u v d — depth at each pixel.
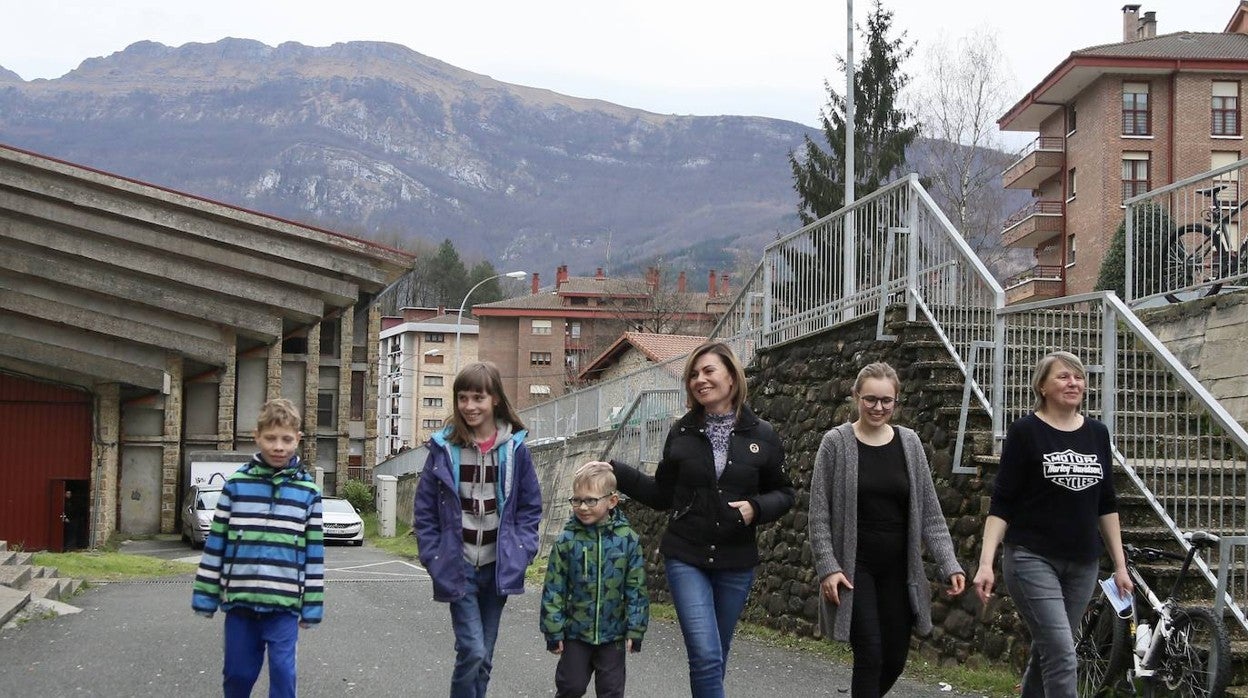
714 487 6.25
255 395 45.28
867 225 12.41
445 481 6.23
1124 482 8.45
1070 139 53.94
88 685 8.22
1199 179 12.30
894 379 6.37
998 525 6.31
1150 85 50.88
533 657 9.60
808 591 12.10
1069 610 6.25
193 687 8.16
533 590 17.19
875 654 6.23
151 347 38.22
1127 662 7.29
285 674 6.10
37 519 35.00
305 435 46.78
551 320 111.06
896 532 6.35
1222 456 7.57
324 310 48.41
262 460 6.23
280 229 45.56
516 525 6.33
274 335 42.75
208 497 34.53
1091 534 6.20
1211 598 7.60
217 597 6.13
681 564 6.23
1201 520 8.24
